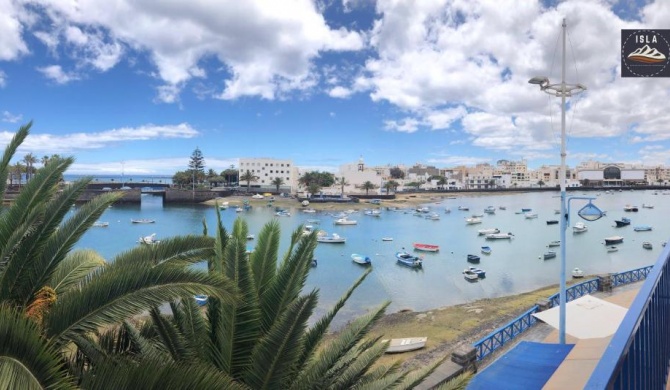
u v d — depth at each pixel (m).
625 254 50.12
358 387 5.58
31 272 4.70
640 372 2.25
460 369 10.69
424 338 20.09
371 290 34.31
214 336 4.98
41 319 3.98
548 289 33.00
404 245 57.97
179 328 5.59
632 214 92.25
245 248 4.82
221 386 3.28
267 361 4.35
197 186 140.50
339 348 5.66
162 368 3.17
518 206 122.50
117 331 5.45
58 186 5.47
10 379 2.53
